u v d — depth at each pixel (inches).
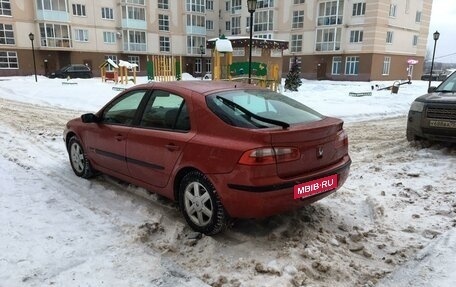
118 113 184.9
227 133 134.7
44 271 118.6
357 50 1626.5
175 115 154.9
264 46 938.7
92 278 115.6
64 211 164.7
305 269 123.3
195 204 144.7
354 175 223.6
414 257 130.6
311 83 1425.9
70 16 1691.7
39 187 193.8
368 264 128.3
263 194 125.7
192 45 2108.8
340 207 174.9
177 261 128.0
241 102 149.7
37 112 498.6
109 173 191.9
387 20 1595.7
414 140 287.4
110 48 1854.1
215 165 133.6
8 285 111.2
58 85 933.8
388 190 197.3
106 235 143.9
